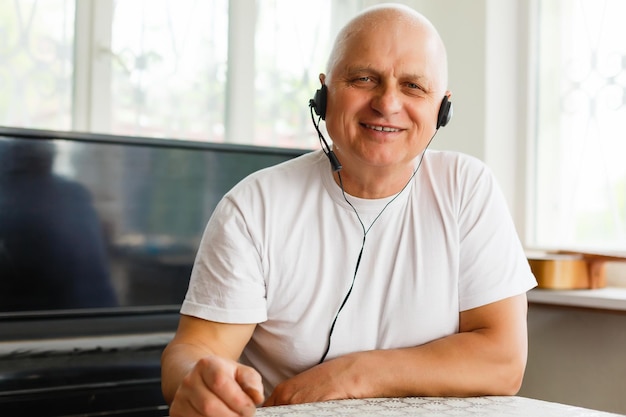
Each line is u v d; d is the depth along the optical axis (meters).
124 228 2.22
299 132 2.90
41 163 2.11
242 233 1.30
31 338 2.06
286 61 2.88
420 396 1.24
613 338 2.26
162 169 2.27
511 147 2.77
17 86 2.41
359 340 1.31
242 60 2.78
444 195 1.36
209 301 1.28
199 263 1.32
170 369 1.18
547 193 2.73
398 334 1.32
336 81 1.29
